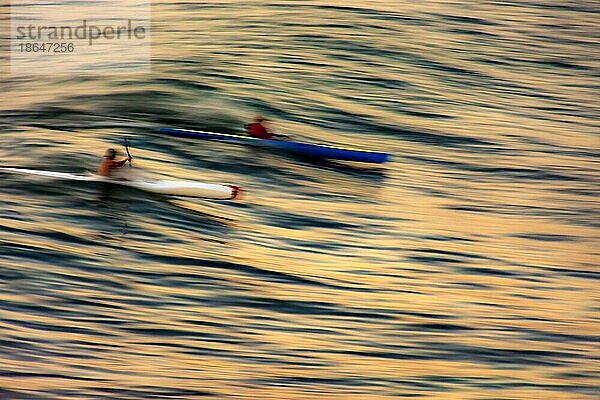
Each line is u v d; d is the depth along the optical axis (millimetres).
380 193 50031
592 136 58531
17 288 38844
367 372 35312
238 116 57656
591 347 37250
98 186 47344
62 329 36594
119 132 54375
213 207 47094
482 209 49000
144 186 47406
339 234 45531
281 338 37031
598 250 45188
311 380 34688
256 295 39719
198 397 33469
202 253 42688
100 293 39125
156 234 43875
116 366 34781
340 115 59156
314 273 41750
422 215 47969
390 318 38625
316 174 51625
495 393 34406
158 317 37812
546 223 47875
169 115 57094
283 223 46219
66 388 33406
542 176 53156
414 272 42344
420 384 34750
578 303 40406
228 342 36594
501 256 44156
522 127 59156
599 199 50750
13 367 34250
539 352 36875
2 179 47594
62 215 44750
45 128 54719
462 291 41000
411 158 54531
